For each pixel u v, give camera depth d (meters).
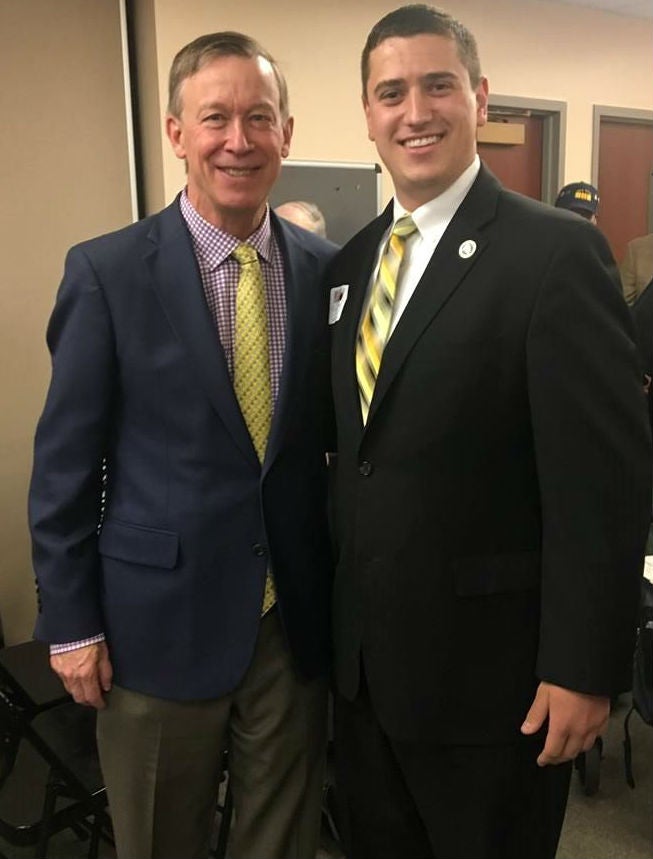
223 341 1.39
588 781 2.29
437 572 1.23
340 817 1.52
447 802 1.30
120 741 1.43
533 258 1.14
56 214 2.93
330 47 3.39
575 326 1.10
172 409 1.34
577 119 4.45
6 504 2.96
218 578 1.37
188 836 1.49
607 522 1.12
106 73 2.94
